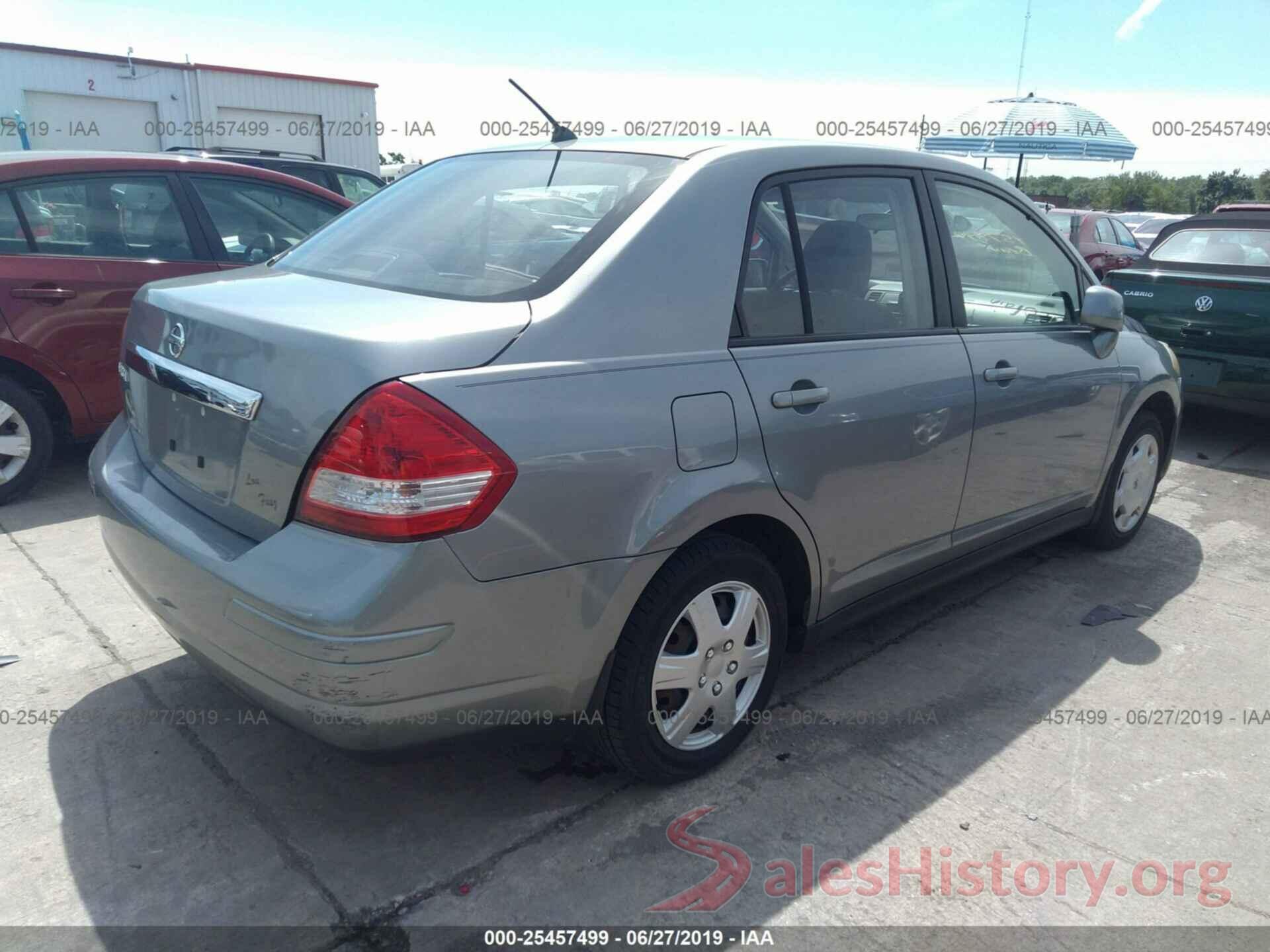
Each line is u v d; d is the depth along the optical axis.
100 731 2.84
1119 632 3.74
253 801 2.55
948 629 3.74
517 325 2.17
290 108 20.52
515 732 2.32
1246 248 6.60
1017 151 12.12
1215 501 5.52
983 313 3.43
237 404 2.18
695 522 2.38
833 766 2.80
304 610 1.94
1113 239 13.01
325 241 2.97
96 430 4.84
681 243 2.46
